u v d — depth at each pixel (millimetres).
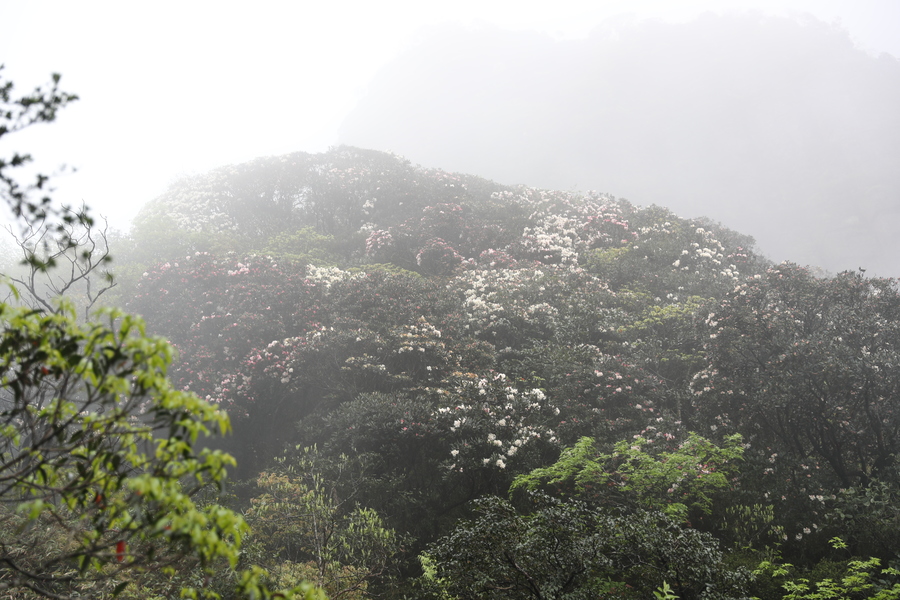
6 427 2201
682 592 5609
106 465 2105
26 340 2064
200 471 1985
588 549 5539
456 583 5684
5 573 3619
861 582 6629
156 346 1982
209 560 1967
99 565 2105
